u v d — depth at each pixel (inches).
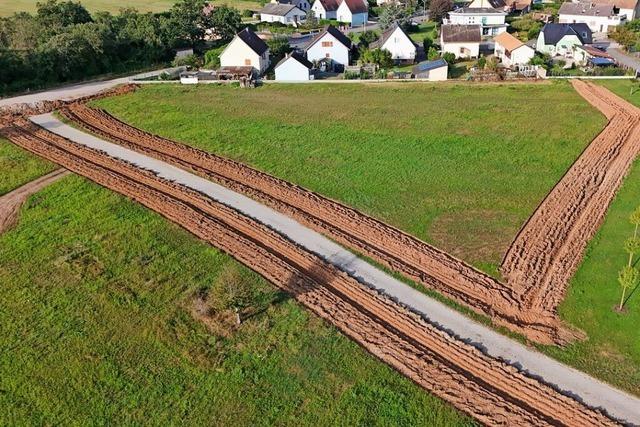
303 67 2490.2
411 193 1469.0
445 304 1072.8
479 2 3668.8
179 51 3063.5
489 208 1391.5
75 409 880.3
